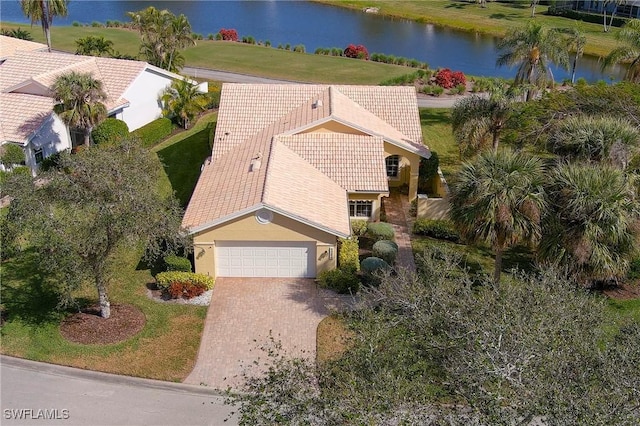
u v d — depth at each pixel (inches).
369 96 1572.3
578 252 1015.6
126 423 848.3
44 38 3107.8
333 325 1048.2
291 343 1008.2
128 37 3203.7
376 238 1290.6
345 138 1384.1
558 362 637.3
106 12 4040.4
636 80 1881.2
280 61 2834.6
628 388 613.9
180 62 2309.3
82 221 899.4
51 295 1105.4
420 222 1330.0
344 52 2982.3
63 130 1635.1
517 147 1413.6
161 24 2196.1
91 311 1066.7
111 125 1648.6
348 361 667.4
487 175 1001.5
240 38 3452.3
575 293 858.1
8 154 1464.1
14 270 1169.4
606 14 3727.9
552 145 1206.9
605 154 1124.5
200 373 946.1
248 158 1333.7
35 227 879.1
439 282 826.2
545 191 1036.5
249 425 638.5
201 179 1328.7
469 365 629.6
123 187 922.1
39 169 1558.8
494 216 991.6
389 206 1455.5
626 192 1027.9
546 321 694.5
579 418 575.2
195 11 4200.3
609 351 676.7
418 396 623.5
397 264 1218.6
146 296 1113.4
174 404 885.8
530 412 593.6
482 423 597.9
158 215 944.3
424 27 3816.4
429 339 719.7
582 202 999.0
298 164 1305.4
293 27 3801.7
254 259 1166.3
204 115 2048.5
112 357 968.9
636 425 579.8
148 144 1766.7
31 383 914.1
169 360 968.3
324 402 620.1
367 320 763.4
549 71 1840.6
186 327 1039.0
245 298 1116.5
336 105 1456.7
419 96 2298.2
